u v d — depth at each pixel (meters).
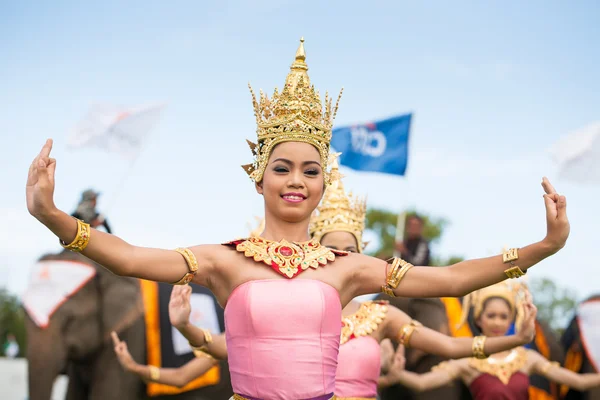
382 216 28.11
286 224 4.23
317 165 4.25
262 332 3.94
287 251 4.10
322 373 3.97
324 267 4.13
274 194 4.20
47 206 3.60
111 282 9.95
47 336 9.71
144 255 3.89
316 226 6.81
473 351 6.16
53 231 3.68
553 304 24.81
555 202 3.90
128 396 9.72
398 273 4.13
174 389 9.71
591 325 10.13
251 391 3.94
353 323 6.03
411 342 6.27
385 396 9.39
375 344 6.05
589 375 8.56
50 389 9.71
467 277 4.05
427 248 12.22
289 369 3.91
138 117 12.35
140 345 9.79
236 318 3.99
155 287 10.01
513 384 8.27
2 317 23.73
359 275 4.20
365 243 7.12
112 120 12.32
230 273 4.05
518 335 6.10
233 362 4.04
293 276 4.04
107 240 3.78
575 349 10.21
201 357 7.69
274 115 4.32
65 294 9.81
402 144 13.02
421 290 4.11
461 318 8.66
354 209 6.86
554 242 3.88
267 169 4.25
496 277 4.00
